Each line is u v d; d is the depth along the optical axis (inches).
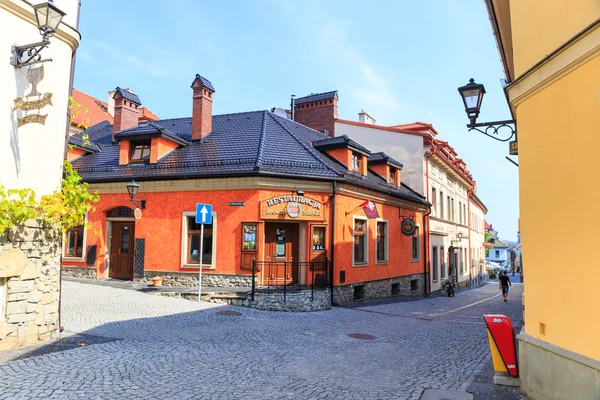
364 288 679.7
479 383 253.8
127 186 581.6
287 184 583.2
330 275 594.9
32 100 280.1
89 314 401.4
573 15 213.0
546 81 220.7
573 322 200.2
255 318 447.5
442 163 1051.3
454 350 345.7
